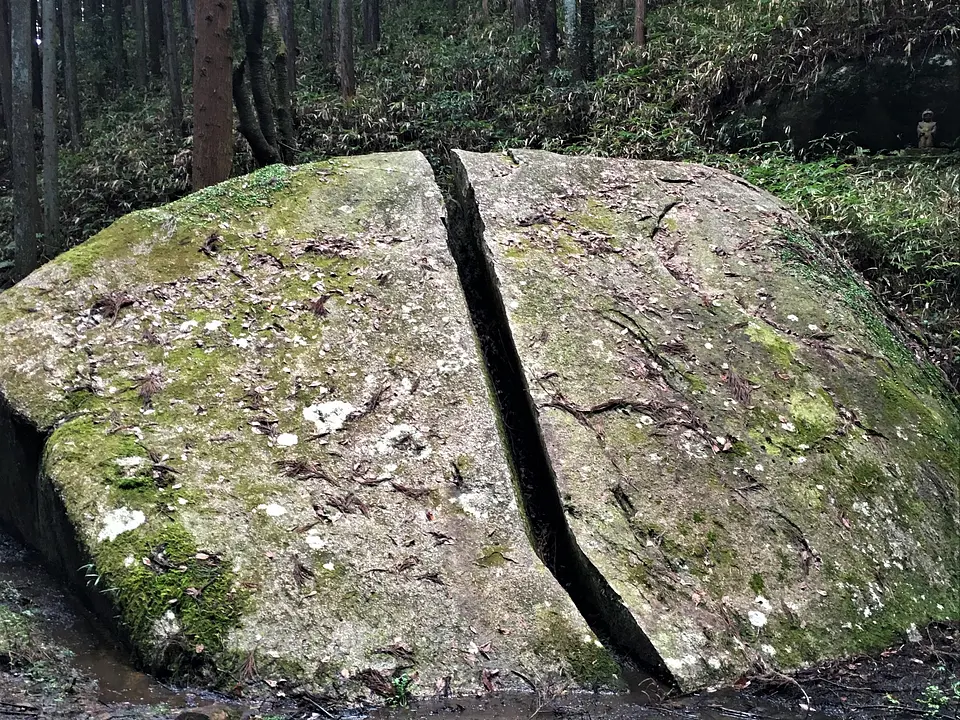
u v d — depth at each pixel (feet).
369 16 47.44
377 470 10.78
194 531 9.50
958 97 22.84
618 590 9.74
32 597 9.76
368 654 8.68
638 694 8.84
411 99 32.71
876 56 23.90
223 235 14.66
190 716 7.77
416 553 9.84
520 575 9.79
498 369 13.75
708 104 27.25
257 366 12.08
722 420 12.48
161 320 12.69
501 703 8.43
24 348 11.89
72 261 13.50
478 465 11.02
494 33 41.19
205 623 8.63
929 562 11.29
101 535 9.34
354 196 15.97
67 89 38.55
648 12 37.52
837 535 11.21
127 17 63.36
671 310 14.42
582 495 10.85
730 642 9.53
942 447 13.14
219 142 20.44
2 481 11.95
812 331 14.73
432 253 14.61
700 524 10.89
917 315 17.25
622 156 25.99
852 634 10.04
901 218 19.27
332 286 13.70
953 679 9.47
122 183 29.53
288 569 9.32
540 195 16.84
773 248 16.49
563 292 14.17
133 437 10.61
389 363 12.37
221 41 20.17
